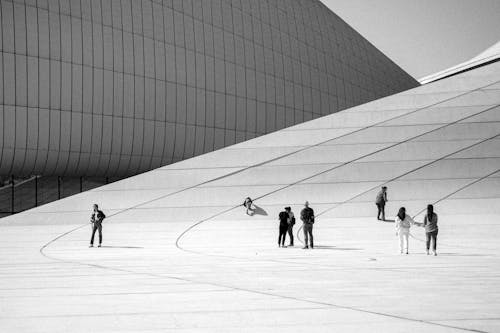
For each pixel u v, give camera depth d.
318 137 30.75
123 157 45.03
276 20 58.00
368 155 29.75
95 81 42.78
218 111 50.69
